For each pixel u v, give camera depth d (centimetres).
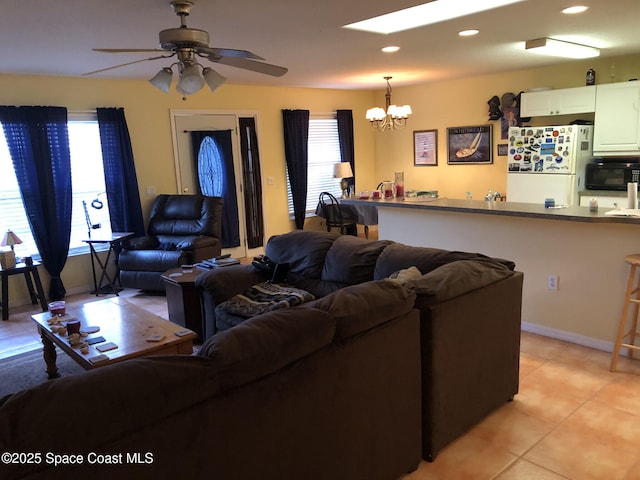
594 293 346
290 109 727
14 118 491
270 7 296
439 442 236
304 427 174
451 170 750
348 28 362
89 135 557
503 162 684
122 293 556
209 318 365
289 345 164
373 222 734
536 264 375
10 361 381
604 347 346
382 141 843
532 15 351
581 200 567
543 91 594
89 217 555
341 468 191
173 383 137
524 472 226
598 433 252
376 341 198
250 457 158
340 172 748
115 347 275
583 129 557
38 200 511
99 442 124
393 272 296
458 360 238
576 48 471
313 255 360
